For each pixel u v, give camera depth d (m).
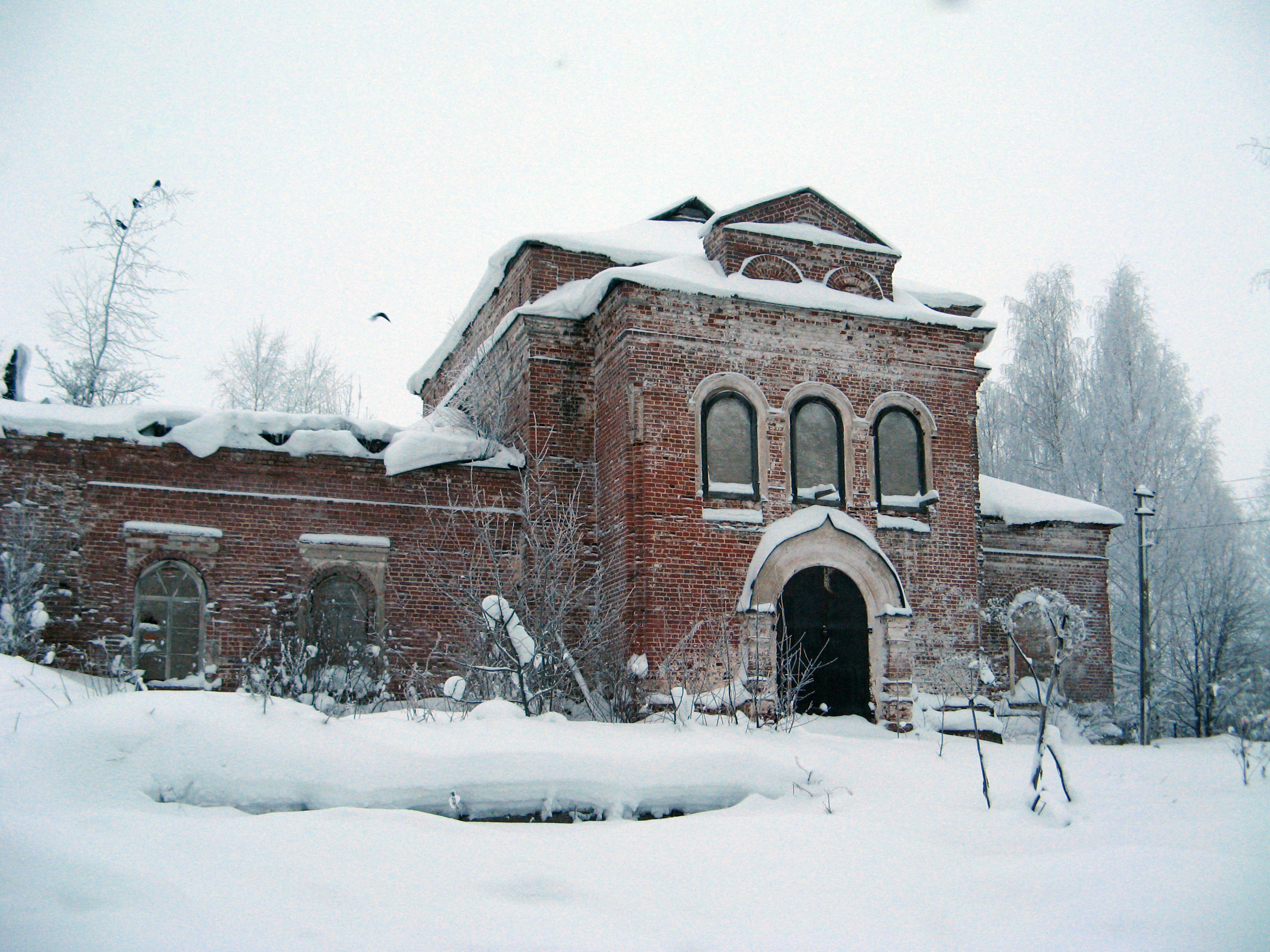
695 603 16.41
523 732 10.56
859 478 17.72
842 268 18.58
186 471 16.41
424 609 17.23
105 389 28.80
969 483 18.47
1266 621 30.45
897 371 18.36
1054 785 10.27
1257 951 5.21
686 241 22.02
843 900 6.43
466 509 17.53
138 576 15.95
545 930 5.75
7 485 15.48
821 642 16.88
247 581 16.42
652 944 5.62
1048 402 36.22
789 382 17.64
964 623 17.94
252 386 38.69
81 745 8.41
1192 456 34.31
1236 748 13.66
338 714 14.83
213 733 8.88
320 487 17.02
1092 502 34.53
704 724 13.90
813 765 10.97
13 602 14.55
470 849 7.39
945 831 8.29
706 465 17.03
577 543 17.44
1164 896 6.06
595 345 18.56
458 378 24.38
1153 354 35.09
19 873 5.73
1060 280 37.25
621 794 9.54
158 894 5.74
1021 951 5.46
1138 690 30.47
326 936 5.40
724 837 7.99
